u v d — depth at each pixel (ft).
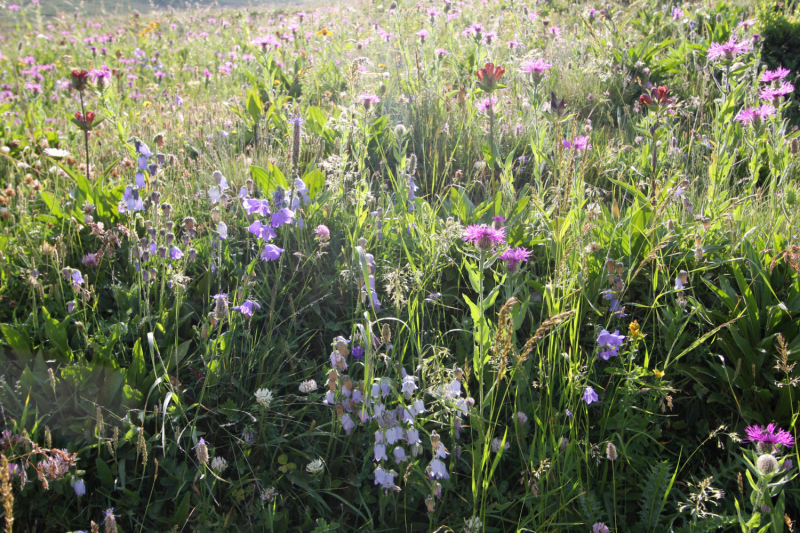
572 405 6.94
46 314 7.11
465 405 6.16
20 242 9.38
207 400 7.14
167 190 10.10
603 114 16.26
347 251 8.86
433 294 8.15
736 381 7.54
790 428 6.89
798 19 19.63
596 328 7.25
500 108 13.35
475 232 5.77
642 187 10.96
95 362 7.05
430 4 23.65
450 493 6.67
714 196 10.02
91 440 6.51
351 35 23.35
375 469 6.29
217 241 8.69
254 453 6.85
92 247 9.33
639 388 7.16
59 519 6.07
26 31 35.86
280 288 8.48
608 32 19.98
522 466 6.73
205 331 6.98
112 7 50.67
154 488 6.56
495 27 21.08
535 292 8.34
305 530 6.37
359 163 9.84
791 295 7.93
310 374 7.68
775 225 9.07
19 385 6.68
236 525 6.19
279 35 25.88
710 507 6.63
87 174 10.69
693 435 7.55
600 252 8.58
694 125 13.20
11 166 12.91
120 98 19.06
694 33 19.76
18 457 5.90
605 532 5.90
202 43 30.04
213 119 14.53
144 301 7.97
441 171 12.31
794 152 9.87
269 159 10.70
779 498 5.44
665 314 7.76
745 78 12.60
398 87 15.96
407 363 7.64
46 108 19.88
